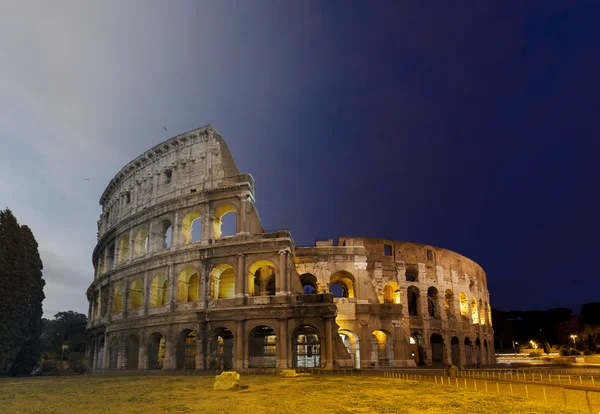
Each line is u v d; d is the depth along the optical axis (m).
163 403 31.64
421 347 90.88
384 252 92.19
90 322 100.06
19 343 68.75
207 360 67.62
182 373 63.88
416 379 48.28
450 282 99.75
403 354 80.25
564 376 49.59
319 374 56.34
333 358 63.88
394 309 81.81
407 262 93.62
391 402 30.28
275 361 67.12
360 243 90.50
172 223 78.19
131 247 84.44
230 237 72.50
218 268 73.44
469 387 39.50
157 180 83.69
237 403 30.78
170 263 75.00
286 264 68.81
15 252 69.19
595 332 152.75
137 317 76.50
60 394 38.81
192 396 35.28
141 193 86.75
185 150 81.38
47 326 152.25
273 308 66.25
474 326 103.81
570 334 162.75
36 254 76.31
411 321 89.00
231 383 39.75
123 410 28.84
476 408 27.34
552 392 34.75
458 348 97.25
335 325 66.31
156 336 76.69
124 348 79.31
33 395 38.34
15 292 67.75
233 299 69.06
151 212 81.62
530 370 63.53
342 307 79.44
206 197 75.25
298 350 74.62
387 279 89.94
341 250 83.69
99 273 100.38
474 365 89.44
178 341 71.38
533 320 173.25
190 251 73.38
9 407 31.14
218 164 77.69
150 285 77.81
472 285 108.44
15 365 71.38
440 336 97.19
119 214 92.12
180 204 77.62
